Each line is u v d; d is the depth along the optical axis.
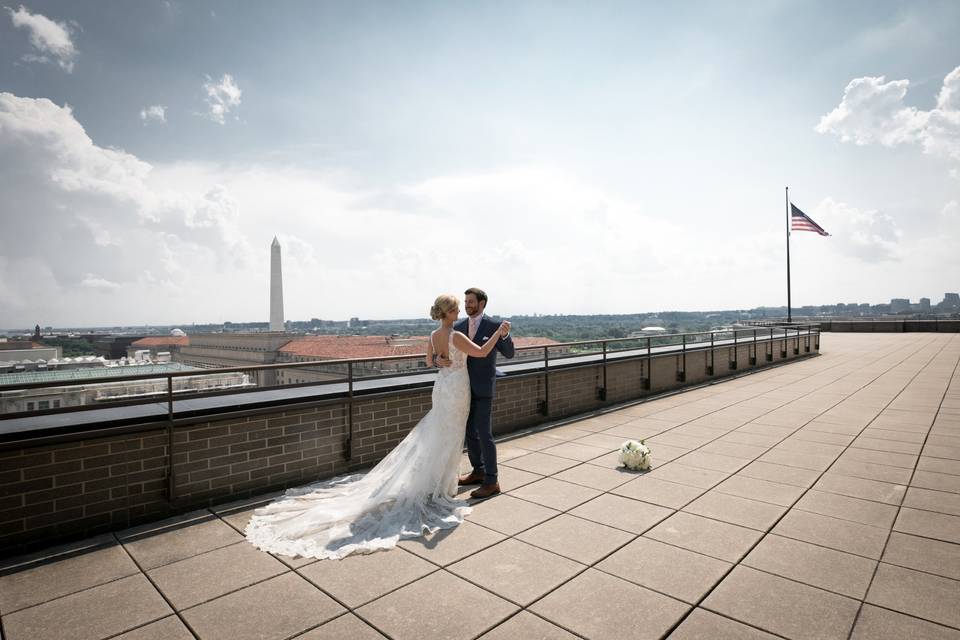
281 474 5.43
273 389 5.71
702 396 11.67
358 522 4.48
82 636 2.94
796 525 4.44
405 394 6.56
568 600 3.27
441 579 3.55
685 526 4.43
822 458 6.53
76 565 3.80
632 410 9.98
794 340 21.09
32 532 4.04
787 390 12.51
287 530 4.29
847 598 3.28
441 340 5.16
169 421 4.63
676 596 3.31
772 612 3.13
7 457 3.94
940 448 6.95
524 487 5.49
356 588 3.45
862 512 4.73
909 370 16.23
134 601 3.31
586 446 7.25
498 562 3.80
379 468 5.27
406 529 4.35
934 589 3.38
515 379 8.31
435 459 4.90
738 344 16.23
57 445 4.16
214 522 4.59
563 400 9.27
